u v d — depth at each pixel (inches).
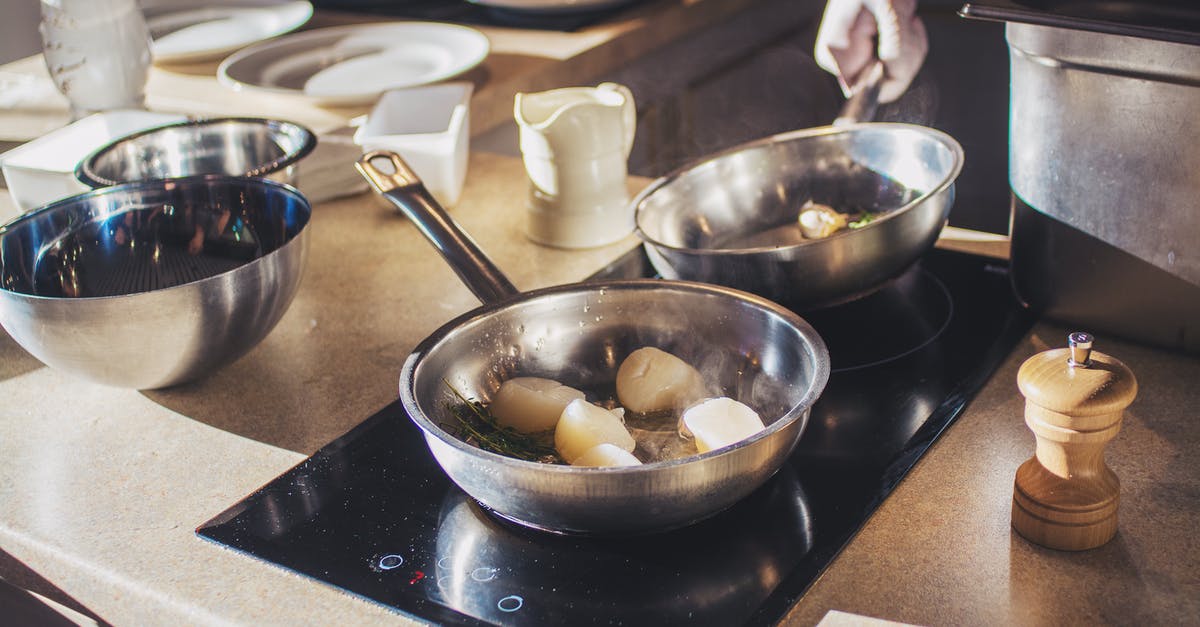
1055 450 23.8
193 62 70.2
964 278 37.7
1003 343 33.1
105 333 30.6
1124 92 29.2
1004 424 29.2
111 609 26.9
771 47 84.7
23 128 59.7
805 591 23.6
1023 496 24.5
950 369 32.0
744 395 30.6
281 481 29.2
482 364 31.0
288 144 45.6
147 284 37.8
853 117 43.6
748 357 30.6
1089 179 31.0
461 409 30.0
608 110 41.5
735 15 83.0
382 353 36.0
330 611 24.4
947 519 25.7
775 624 22.7
